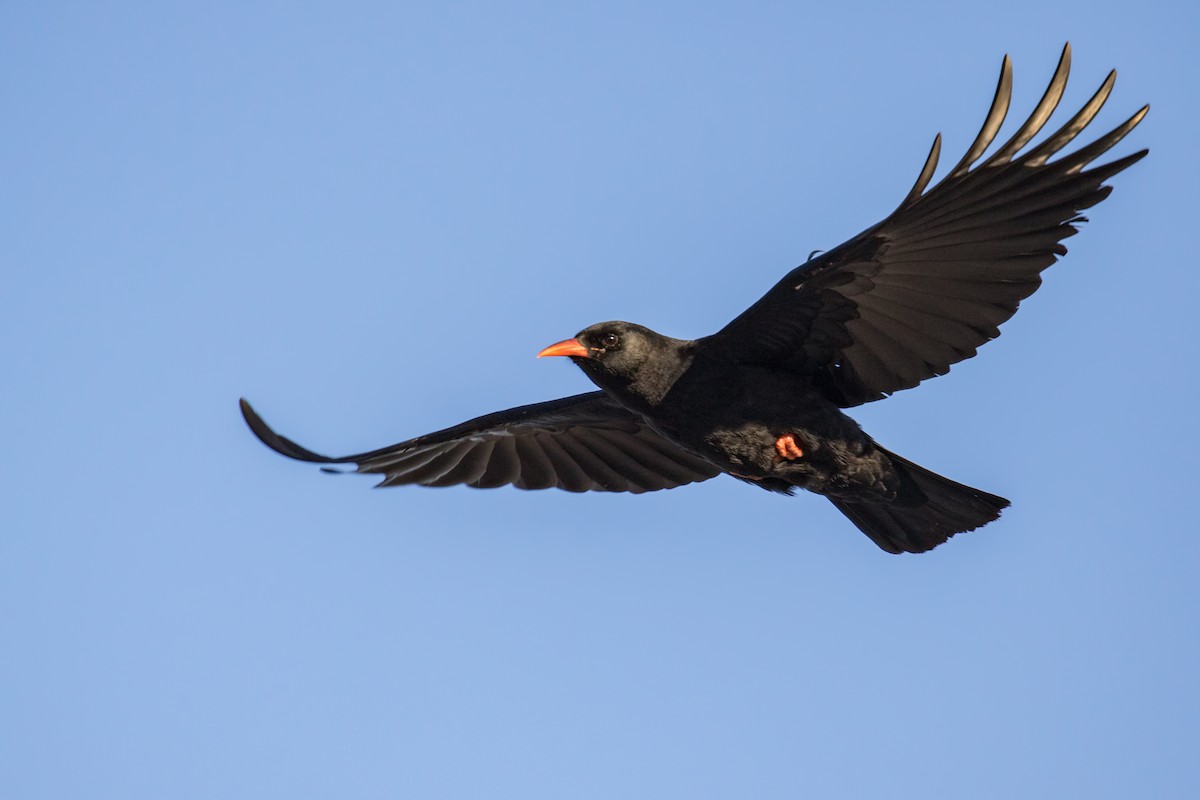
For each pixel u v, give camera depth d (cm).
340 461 1463
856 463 1357
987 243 1208
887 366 1320
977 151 1134
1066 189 1155
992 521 1372
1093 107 1122
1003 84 1124
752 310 1313
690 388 1366
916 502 1390
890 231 1205
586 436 1612
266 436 1350
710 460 1412
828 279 1265
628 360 1376
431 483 1591
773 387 1352
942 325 1272
